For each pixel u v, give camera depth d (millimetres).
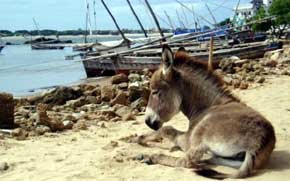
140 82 19016
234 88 15438
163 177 6230
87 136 9219
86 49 36688
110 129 9875
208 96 7016
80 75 34406
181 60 7219
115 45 32438
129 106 12891
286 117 10180
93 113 11859
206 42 34812
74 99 15031
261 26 59781
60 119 10859
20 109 13344
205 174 6156
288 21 57219
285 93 13859
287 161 6812
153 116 7199
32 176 6523
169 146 7812
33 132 9500
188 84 7109
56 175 6516
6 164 7043
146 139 7930
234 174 6086
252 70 21453
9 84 28172
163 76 7133
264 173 6242
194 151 6523
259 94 13836
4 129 9945
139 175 6363
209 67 7242
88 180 6246
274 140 6449
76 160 7293
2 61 53625
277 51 29484
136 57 28609
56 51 89750
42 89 23844
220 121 6414
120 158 7125
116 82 20266
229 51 28094
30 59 57094
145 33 37531
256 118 6332
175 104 7160
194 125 6918
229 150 6223
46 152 7895
